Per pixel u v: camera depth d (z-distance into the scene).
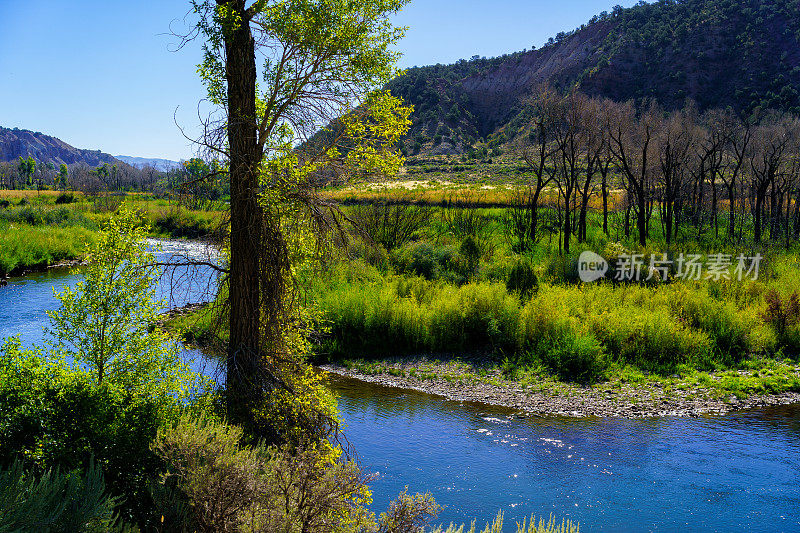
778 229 38.16
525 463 10.00
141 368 7.61
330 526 4.86
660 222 41.72
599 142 35.66
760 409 12.56
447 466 9.85
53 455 6.20
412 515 5.20
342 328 17.20
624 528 7.89
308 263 9.49
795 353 16.20
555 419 12.12
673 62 141.50
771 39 133.00
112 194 90.19
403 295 19.62
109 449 6.46
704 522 8.09
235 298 8.87
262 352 8.88
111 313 7.73
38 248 35.31
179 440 5.34
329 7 8.40
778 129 37.91
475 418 12.20
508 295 18.52
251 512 4.63
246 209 8.59
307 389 9.13
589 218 42.31
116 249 7.87
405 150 153.00
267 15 8.39
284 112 8.52
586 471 9.69
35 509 4.01
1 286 27.39
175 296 19.00
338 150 8.73
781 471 9.66
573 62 180.62
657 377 14.42
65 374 7.18
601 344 16.16
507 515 8.22
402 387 14.31
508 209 40.31
